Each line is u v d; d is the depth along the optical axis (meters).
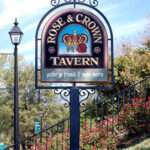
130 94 12.95
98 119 13.78
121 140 11.47
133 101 11.90
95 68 8.77
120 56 17.28
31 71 46.94
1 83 47.47
